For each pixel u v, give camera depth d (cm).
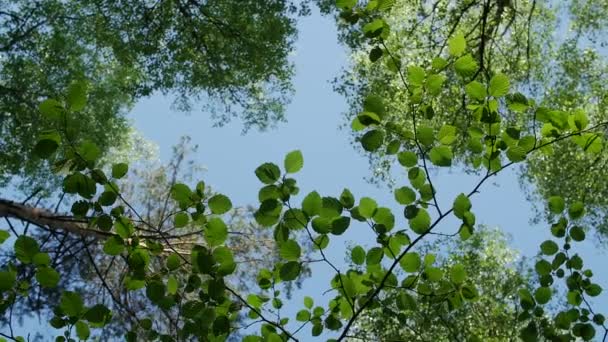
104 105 1132
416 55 1155
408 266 322
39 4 1132
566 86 1293
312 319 361
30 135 1058
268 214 297
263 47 1272
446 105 1048
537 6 1288
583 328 338
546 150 315
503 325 931
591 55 1293
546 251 343
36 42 1127
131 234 321
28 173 1094
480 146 319
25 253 292
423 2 1194
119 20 1206
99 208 311
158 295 329
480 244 1133
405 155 307
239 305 353
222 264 318
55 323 311
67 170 296
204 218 332
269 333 354
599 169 1148
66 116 278
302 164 292
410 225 310
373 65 1204
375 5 315
